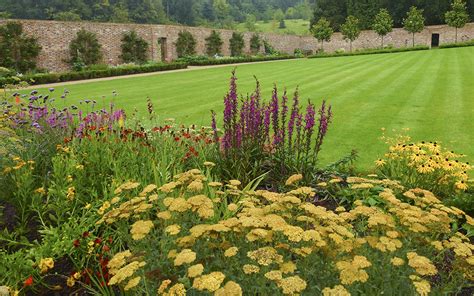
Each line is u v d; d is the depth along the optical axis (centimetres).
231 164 472
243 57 3838
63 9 6366
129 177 401
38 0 6144
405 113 919
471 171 543
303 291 232
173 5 9031
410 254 230
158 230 280
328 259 241
